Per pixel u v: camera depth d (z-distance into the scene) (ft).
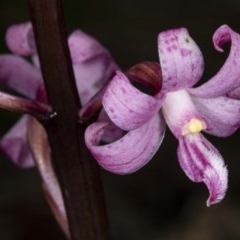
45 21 0.65
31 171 1.43
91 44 0.75
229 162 1.47
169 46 0.60
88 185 0.68
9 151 0.82
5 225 1.37
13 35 0.75
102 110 0.71
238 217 1.32
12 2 1.65
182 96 0.64
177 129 0.64
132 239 1.36
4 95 0.66
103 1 1.77
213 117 0.66
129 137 0.63
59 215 0.71
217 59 1.69
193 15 1.84
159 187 1.43
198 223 1.33
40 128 0.72
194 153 0.64
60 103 0.66
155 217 1.40
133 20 1.78
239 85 0.63
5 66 0.80
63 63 0.65
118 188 1.43
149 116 0.62
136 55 1.72
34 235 1.36
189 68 0.61
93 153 0.62
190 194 1.42
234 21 1.84
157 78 0.63
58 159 0.68
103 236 0.70
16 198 1.40
